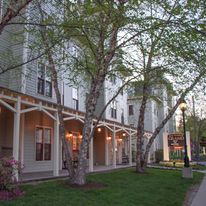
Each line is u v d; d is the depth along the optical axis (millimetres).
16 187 9148
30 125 16688
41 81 16531
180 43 9680
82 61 12906
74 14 9484
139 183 12836
